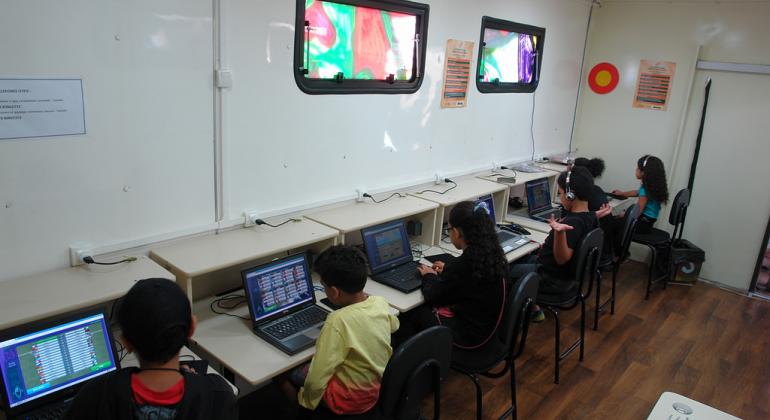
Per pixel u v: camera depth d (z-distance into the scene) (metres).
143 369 1.12
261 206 2.51
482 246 2.33
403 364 1.67
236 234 2.35
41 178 1.78
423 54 3.18
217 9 2.10
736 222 4.48
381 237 2.72
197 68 2.11
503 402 2.80
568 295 3.07
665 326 3.80
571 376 3.09
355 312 1.78
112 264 1.95
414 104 3.24
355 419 1.81
